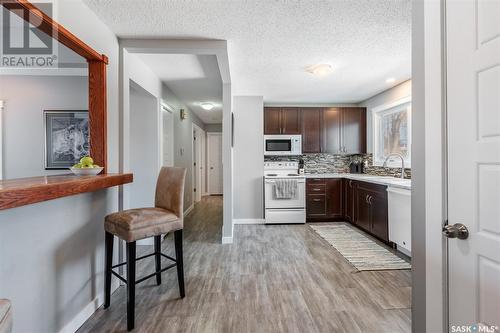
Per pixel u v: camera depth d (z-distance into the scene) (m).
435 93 1.11
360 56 2.73
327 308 1.90
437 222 1.11
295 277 2.40
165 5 1.83
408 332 1.63
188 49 2.37
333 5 1.83
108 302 1.92
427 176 1.16
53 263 1.50
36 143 2.84
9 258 1.24
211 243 3.43
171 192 2.04
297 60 2.84
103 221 2.01
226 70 2.94
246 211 4.54
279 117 4.66
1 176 2.82
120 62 2.33
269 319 1.77
